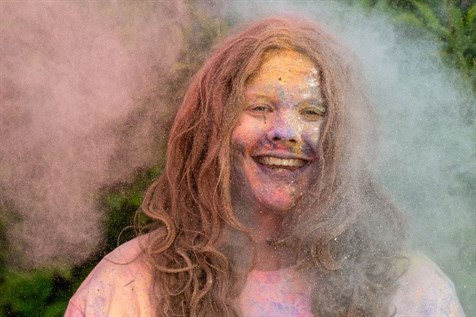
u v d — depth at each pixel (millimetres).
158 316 2631
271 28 2646
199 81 2732
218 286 2627
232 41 2699
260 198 2600
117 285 2672
